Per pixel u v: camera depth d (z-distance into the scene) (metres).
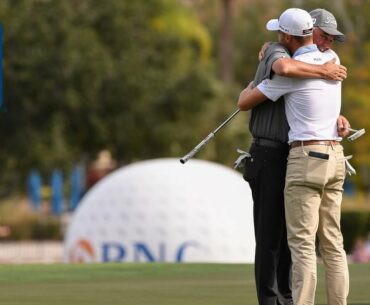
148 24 98.56
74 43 92.38
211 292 20.88
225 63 113.62
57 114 92.69
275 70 16.02
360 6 120.00
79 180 92.69
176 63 99.75
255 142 16.73
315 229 16.05
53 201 91.62
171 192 49.06
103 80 94.56
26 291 21.14
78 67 92.06
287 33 16.36
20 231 88.62
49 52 91.94
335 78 16.05
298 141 15.97
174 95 95.69
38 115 93.38
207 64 109.00
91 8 95.62
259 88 16.28
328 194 16.27
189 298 19.92
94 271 25.72
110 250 49.22
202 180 49.69
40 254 74.62
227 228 48.41
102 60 92.88
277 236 16.70
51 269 26.19
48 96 92.38
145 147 97.62
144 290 21.27
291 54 16.59
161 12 103.06
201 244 48.00
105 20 95.88
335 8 119.75
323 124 15.99
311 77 15.95
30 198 94.38
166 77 96.81
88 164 99.81
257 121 16.69
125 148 97.06
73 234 50.91
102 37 96.31
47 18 92.31
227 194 49.53
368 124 106.56
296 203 15.98
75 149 97.50
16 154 93.38
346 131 16.11
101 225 49.69
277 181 16.58
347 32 115.44
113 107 95.44
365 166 113.50
